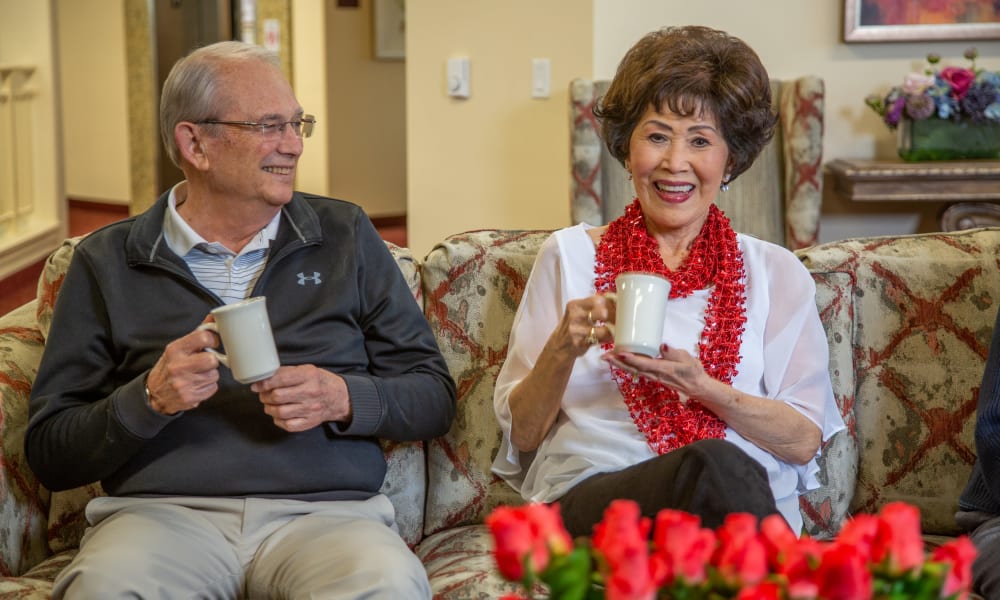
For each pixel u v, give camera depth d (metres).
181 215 2.01
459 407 2.14
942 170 3.95
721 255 1.99
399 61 7.89
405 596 1.68
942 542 2.04
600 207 3.94
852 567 0.98
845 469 2.08
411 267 2.21
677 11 4.32
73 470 1.88
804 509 2.07
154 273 1.95
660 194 1.97
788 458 1.92
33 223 7.06
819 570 1.01
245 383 1.74
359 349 2.04
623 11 4.31
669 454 1.67
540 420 1.93
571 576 1.03
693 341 1.95
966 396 2.10
